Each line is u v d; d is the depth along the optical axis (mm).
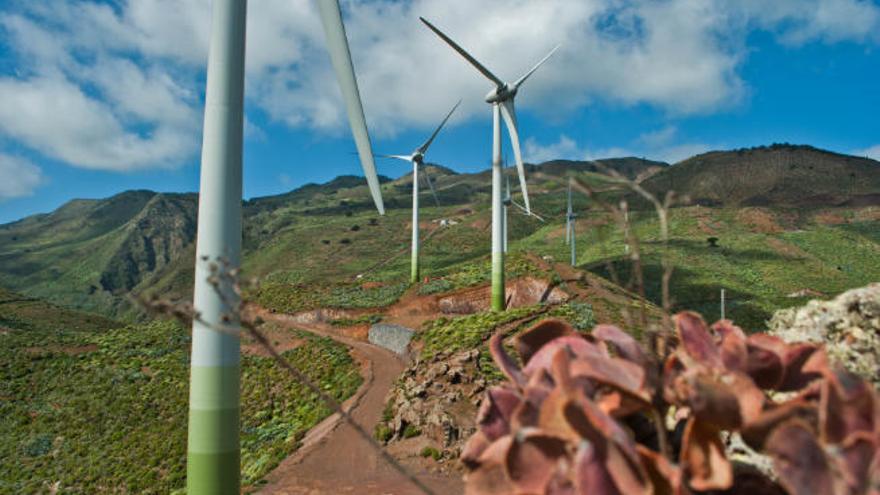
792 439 2555
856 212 161250
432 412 27844
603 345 3527
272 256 179375
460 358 31750
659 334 3482
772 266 106250
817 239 130125
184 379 60906
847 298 4551
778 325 5168
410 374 37688
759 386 3398
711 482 2781
